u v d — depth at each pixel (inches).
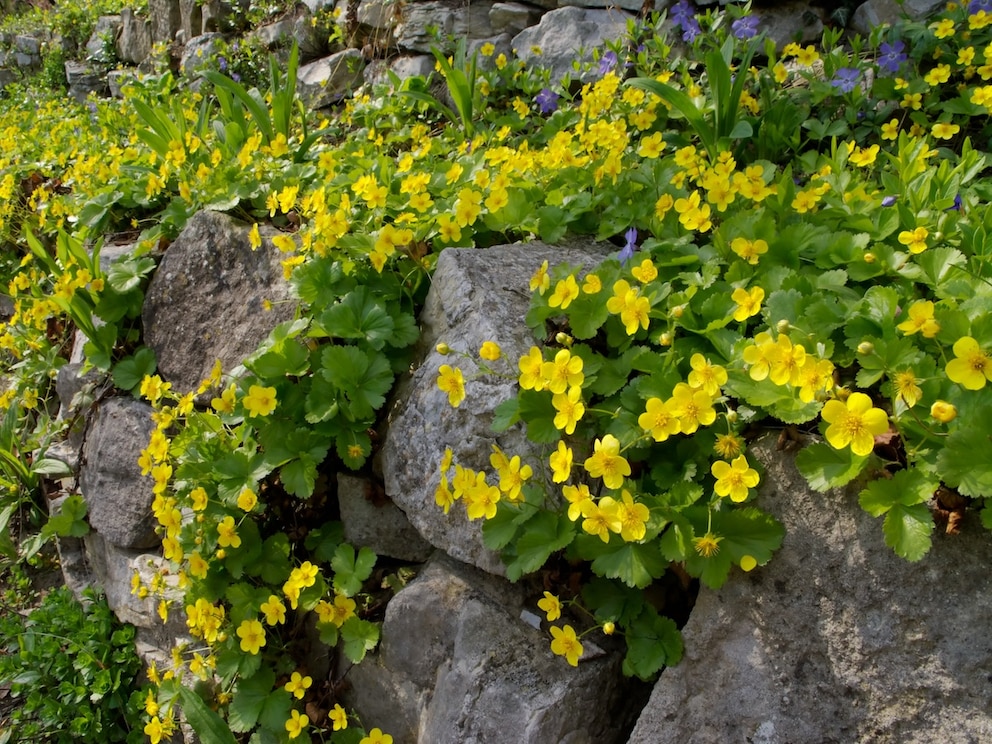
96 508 125.7
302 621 96.1
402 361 94.0
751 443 67.4
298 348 94.0
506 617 77.0
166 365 124.6
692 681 65.6
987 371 53.4
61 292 125.3
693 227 88.7
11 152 224.4
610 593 72.1
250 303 116.3
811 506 62.6
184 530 98.8
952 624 55.8
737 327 76.6
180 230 133.8
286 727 86.2
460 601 80.2
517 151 122.0
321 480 100.8
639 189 105.0
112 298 129.6
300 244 113.2
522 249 98.7
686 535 63.7
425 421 84.7
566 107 150.9
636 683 74.1
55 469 137.9
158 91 238.2
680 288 86.0
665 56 146.9
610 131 113.6
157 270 128.8
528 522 73.9
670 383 70.1
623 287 75.1
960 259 73.7
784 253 83.4
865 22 145.9
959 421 57.7
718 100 118.2
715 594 65.7
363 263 99.9
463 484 71.7
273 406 90.2
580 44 169.3
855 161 104.1
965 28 130.7
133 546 120.3
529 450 77.1
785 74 129.5
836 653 59.7
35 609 138.6
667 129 138.2
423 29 193.3
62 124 241.3
